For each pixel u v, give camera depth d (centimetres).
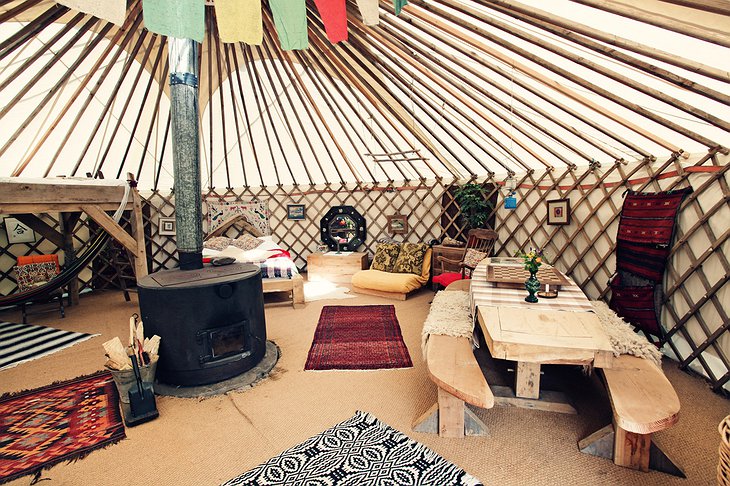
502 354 140
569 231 331
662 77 168
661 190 247
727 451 98
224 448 163
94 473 149
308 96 333
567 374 225
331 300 397
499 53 207
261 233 516
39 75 244
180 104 216
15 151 316
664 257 232
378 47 242
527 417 182
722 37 134
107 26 230
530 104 244
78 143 342
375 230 506
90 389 218
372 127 381
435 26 202
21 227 412
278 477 144
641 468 145
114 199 298
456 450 158
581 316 166
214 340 222
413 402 197
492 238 372
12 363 256
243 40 130
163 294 202
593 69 183
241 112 375
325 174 483
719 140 204
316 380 223
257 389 213
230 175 493
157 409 193
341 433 171
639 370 154
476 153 385
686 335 231
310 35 248
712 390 207
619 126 235
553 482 140
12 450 164
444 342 184
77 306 400
